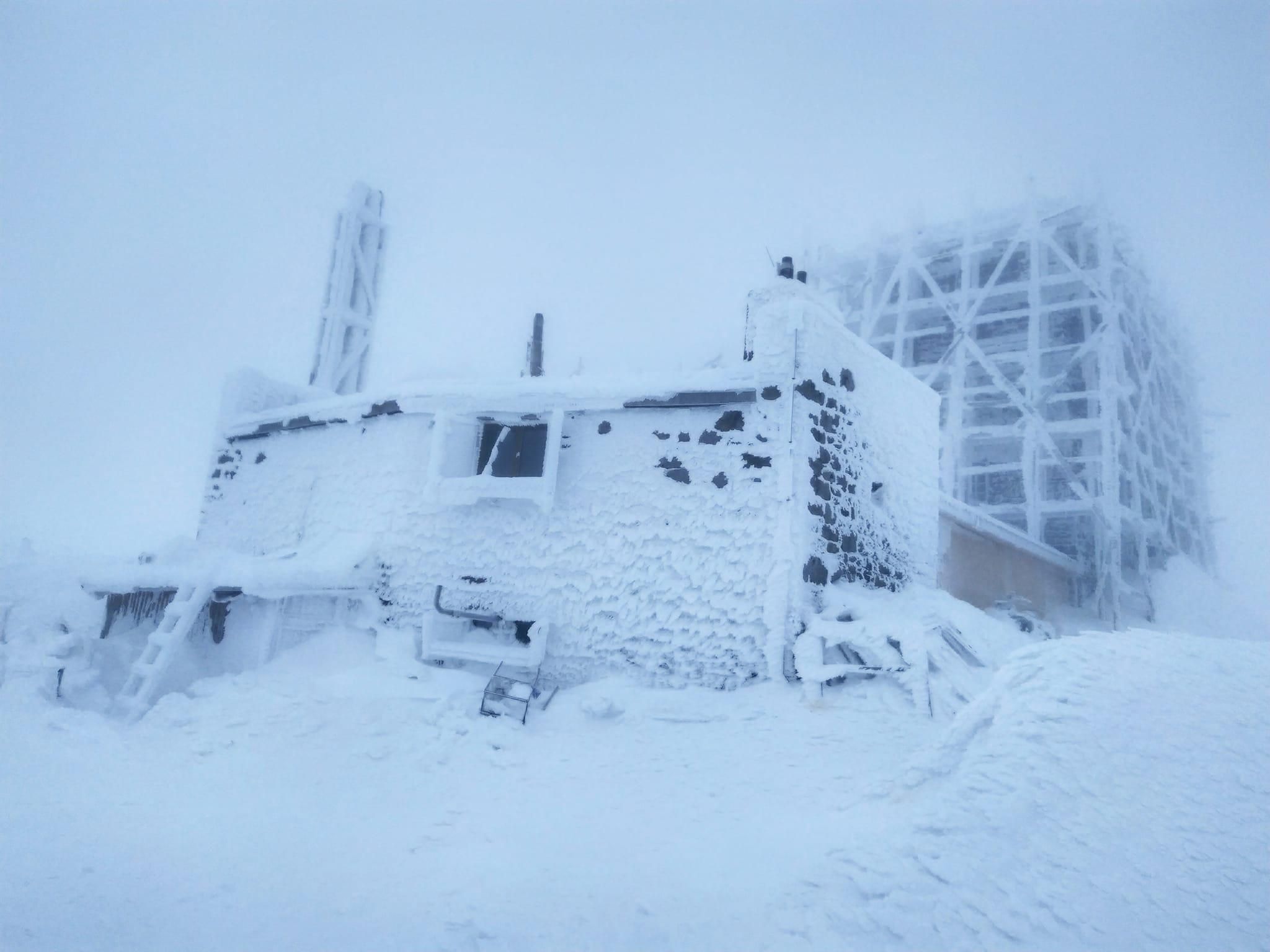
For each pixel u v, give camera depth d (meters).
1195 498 29.70
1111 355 21.30
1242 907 3.37
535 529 9.55
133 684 8.42
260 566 9.09
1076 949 3.36
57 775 6.04
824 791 5.62
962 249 25.02
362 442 11.09
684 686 8.36
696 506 8.84
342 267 17.45
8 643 8.41
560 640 9.05
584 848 4.89
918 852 4.19
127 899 4.22
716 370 9.09
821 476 8.80
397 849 5.01
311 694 7.90
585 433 9.61
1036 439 21.55
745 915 3.96
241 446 13.03
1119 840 3.89
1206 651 5.37
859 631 7.75
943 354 24.88
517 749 7.01
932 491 11.65
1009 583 17.53
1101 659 5.32
